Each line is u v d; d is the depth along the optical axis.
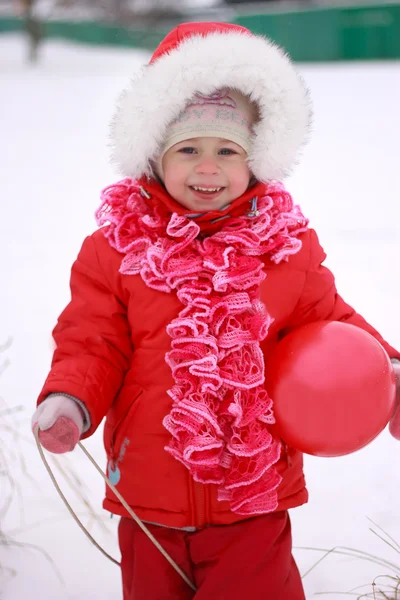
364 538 2.53
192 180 2.02
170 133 2.04
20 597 2.29
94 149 11.02
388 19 24.19
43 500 2.74
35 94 16.59
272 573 1.99
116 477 2.03
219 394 1.93
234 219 2.04
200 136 2.01
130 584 2.05
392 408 1.97
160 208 2.06
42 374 3.75
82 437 1.95
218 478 1.92
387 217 7.04
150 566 2.01
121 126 2.08
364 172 9.10
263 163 2.05
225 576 1.97
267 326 1.95
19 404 3.40
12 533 2.56
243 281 1.96
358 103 14.48
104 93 16.59
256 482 1.91
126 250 2.02
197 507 1.97
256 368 1.93
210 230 2.06
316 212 7.30
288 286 2.06
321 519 2.64
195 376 1.90
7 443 3.03
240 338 1.92
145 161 2.07
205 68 1.98
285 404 1.91
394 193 8.02
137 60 25.11
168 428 1.91
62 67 22.33
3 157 10.59
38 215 7.43
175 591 2.02
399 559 2.42
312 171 9.25
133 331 2.02
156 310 1.99
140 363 2.00
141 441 1.99
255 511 1.91
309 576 2.35
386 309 4.55
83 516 2.67
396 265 5.52
